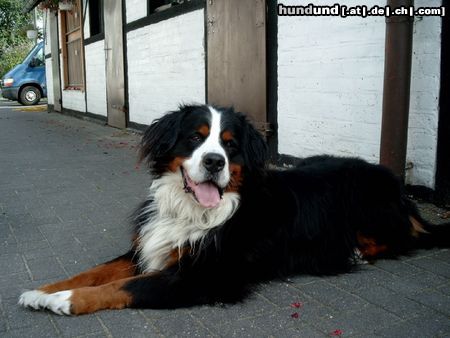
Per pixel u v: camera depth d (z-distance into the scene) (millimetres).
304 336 2672
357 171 3990
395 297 3148
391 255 3887
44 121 15523
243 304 3051
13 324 2811
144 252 3385
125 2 11555
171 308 2955
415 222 4172
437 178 4918
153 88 10617
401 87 4723
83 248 4094
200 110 3334
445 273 3539
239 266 3223
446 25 4629
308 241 3602
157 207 3523
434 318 2863
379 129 5449
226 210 3270
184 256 3180
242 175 3365
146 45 10672
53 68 19000
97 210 5242
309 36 6211
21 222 4832
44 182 6660
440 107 4789
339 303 3072
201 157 3137
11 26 35125
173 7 9359
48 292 3037
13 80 23016
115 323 2805
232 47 7629
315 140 6375
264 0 6805
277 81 6895
